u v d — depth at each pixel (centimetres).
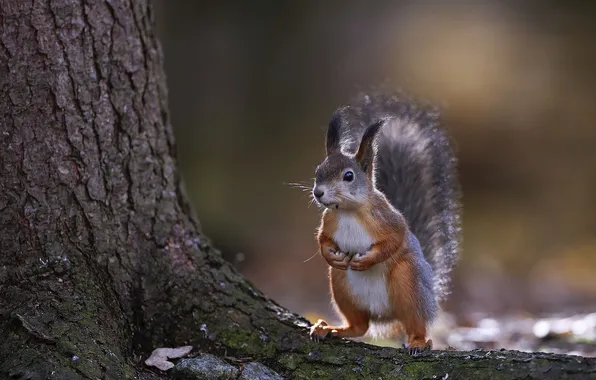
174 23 2620
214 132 2542
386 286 886
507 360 771
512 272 2128
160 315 902
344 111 985
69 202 877
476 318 1598
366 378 816
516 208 2511
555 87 2695
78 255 877
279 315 917
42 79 855
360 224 870
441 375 788
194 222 973
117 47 895
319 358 854
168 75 2577
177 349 867
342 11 2717
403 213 1116
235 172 2469
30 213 861
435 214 1140
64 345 787
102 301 867
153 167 935
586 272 2112
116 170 904
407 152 1142
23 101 851
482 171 2609
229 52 2641
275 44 2677
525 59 2720
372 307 905
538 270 2134
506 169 2605
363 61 2655
